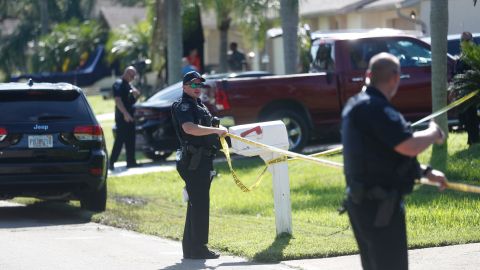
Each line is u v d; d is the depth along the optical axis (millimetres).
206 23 105375
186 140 22438
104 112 83250
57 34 120688
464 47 34812
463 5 52875
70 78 113562
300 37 60969
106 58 108562
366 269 15242
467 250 21875
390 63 14430
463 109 34344
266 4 73812
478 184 29984
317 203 30250
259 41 77188
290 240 23781
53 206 33969
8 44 136000
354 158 14367
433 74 36375
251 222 27750
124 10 127000
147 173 41219
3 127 29391
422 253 21766
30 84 30734
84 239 26188
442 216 25656
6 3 147750
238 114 41406
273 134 23766
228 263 22078
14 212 32781
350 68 42719
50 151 29641
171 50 58062
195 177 22484
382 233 14398
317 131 42719
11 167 29297
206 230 22719
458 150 34688
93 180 30031
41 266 22078
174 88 44719
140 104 44406
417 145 13953
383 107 14156
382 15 70875
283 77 42156
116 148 43469
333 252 22172
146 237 26578
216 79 42406
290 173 36875
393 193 14242
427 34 59125
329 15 74500
